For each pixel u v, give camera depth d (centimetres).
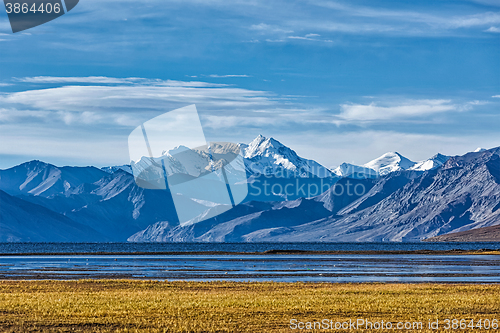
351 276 10306
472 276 10594
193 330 4412
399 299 6159
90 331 4325
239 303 5659
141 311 5181
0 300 5753
